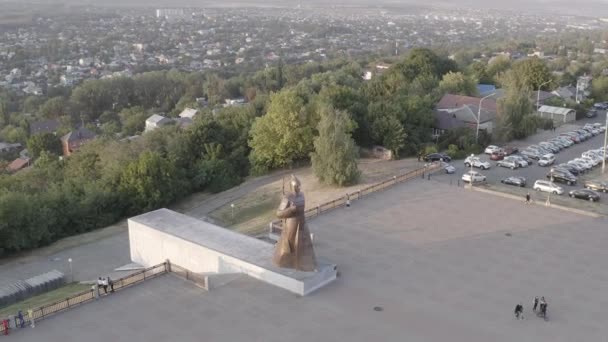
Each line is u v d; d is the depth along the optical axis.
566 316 42.97
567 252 54.22
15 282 62.62
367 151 101.88
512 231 59.34
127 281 49.19
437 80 145.88
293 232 47.03
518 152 99.88
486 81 167.50
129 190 88.50
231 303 44.62
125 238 78.31
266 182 95.00
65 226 80.62
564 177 82.00
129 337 40.06
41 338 40.00
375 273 49.91
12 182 92.50
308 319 42.34
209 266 52.41
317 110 96.81
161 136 107.62
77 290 58.00
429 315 43.03
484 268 50.94
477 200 69.12
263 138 98.25
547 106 137.62
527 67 159.50
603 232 59.09
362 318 42.53
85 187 86.56
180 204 92.81
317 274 47.06
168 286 47.44
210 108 186.50
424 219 62.78
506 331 40.94
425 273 49.97
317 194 80.00
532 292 46.62
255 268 48.56
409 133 101.25
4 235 71.94
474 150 101.19
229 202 89.50
